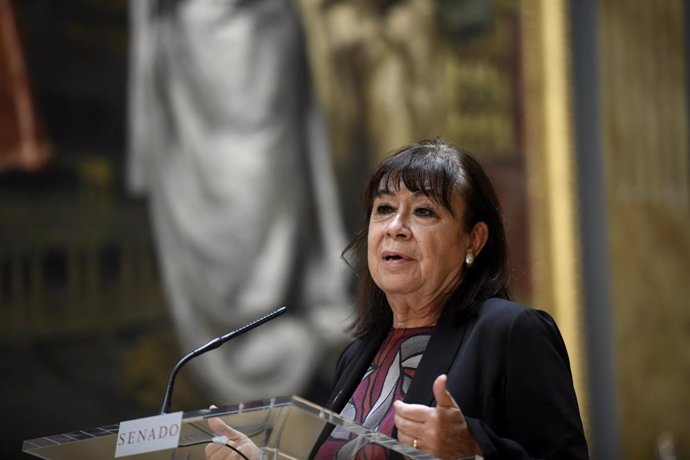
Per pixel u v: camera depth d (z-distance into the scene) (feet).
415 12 66.54
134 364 50.85
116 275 50.60
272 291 56.70
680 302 84.79
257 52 56.95
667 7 86.43
